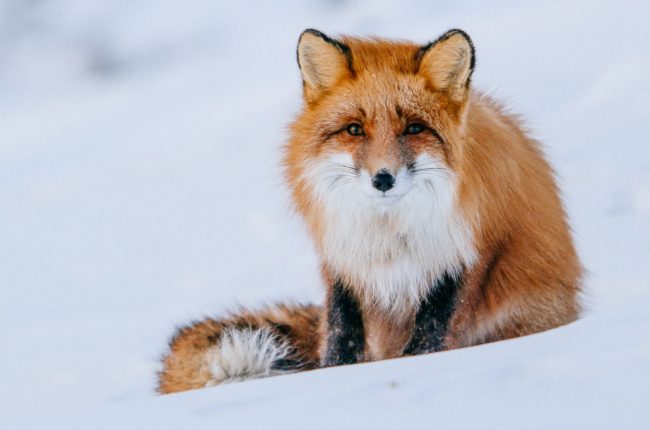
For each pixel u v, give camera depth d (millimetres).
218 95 43000
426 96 8719
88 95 66375
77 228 23562
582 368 5371
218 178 25094
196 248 19672
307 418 5309
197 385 9703
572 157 18062
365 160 8562
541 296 9453
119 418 5934
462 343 9250
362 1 55875
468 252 8891
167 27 69688
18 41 73375
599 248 13797
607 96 21609
